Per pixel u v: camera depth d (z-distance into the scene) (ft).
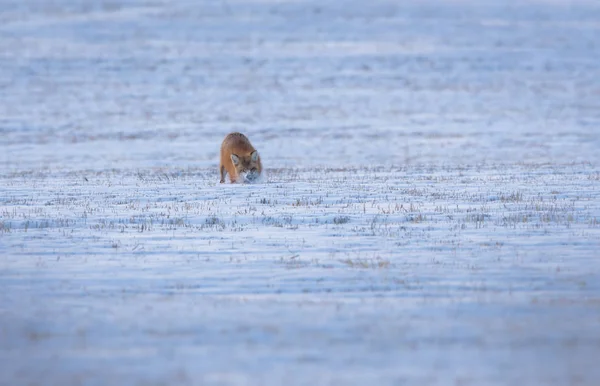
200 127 208.64
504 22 387.96
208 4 433.89
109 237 59.21
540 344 32.86
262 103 242.17
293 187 86.17
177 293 42.70
